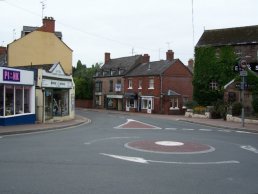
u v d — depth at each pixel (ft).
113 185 27.78
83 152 43.78
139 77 191.31
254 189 27.73
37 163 35.96
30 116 86.69
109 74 217.15
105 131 73.67
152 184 28.45
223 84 146.10
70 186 27.20
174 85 180.75
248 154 45.85
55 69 105.29
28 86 86.43
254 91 122.72
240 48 146.10
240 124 99.40
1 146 47.67
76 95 236.02
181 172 33.42
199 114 138.00
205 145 53.93
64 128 80.69
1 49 171.01
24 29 154.30
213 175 32.45
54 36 142.61
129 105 199.00
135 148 48.37
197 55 152.76
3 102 76.84
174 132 75.00
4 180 28.76
